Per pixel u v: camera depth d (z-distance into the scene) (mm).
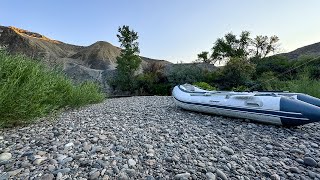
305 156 3238
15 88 3695
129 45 24047
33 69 4410
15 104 3615
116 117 5906
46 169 2494
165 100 11797
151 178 2422
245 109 5281
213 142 3764
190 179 2443
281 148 3547
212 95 6293
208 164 2855
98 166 2602
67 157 2830
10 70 4070
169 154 3135
